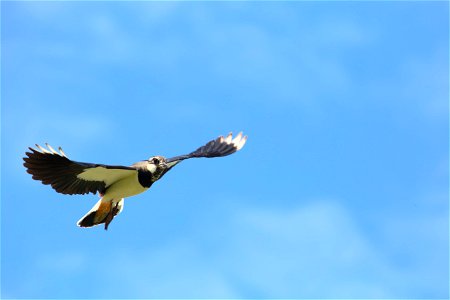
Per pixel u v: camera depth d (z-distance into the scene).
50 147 19.41
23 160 19.56
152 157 21.31
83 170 19.92
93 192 20.67
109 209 21.03
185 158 22.84
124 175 20.48
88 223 21.06
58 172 19.83
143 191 21.00
